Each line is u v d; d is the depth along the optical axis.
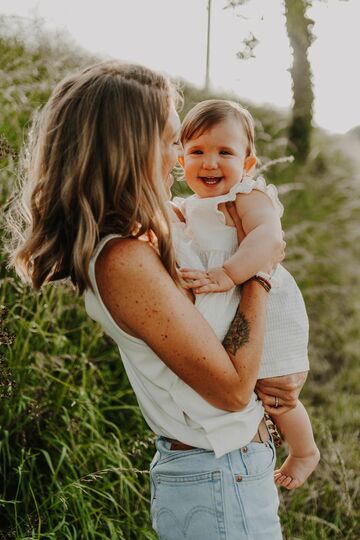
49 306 3.45
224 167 2.03
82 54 5.39
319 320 5.58
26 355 3.18
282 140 7.41
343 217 7.11
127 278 1.57
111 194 1.61
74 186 1.62
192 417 1.71
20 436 2.92
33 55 5.03
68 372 3.16
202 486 1.72
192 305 1.64
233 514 1.71
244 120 2.12
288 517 3.31
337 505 3.39
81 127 1.62
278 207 1.99
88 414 3.18
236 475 1.73
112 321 1.64
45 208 1.69
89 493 2.80
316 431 4.01
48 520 2.56
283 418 2.19
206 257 1.88
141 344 1.67
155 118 1.65
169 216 1.66
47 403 3.09
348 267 6.31
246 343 1.71
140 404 1.84
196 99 5.96
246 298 1.78
